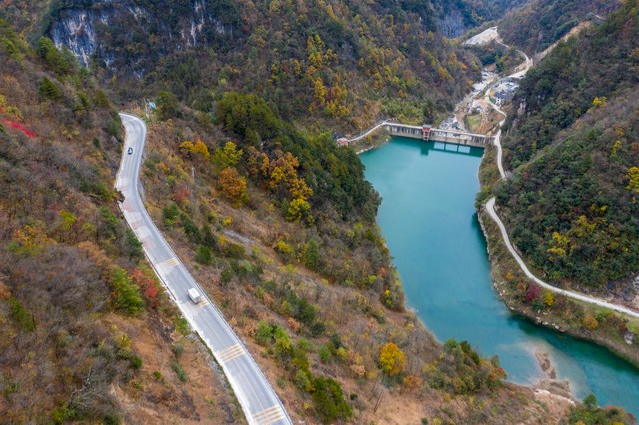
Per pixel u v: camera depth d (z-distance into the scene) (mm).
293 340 71562
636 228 112562
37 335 41312
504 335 108750
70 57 121312
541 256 120188
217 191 109312
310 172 123688
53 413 37250
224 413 53000
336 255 109688
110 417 40469
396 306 108812
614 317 106062
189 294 68438
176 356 56875
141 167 95500
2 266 45125
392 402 71438
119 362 46781
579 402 91500
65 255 51875
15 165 61562
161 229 80875
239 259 88188
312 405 59562
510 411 82938
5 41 91250
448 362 86750
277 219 113438
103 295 52656
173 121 121312
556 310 111688
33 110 80812
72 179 70188
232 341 63500
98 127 97438
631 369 99812
